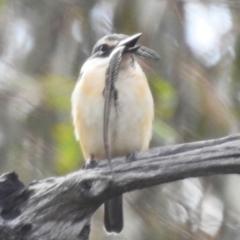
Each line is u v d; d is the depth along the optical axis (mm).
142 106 9203
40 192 8211
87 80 9234
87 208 8211
